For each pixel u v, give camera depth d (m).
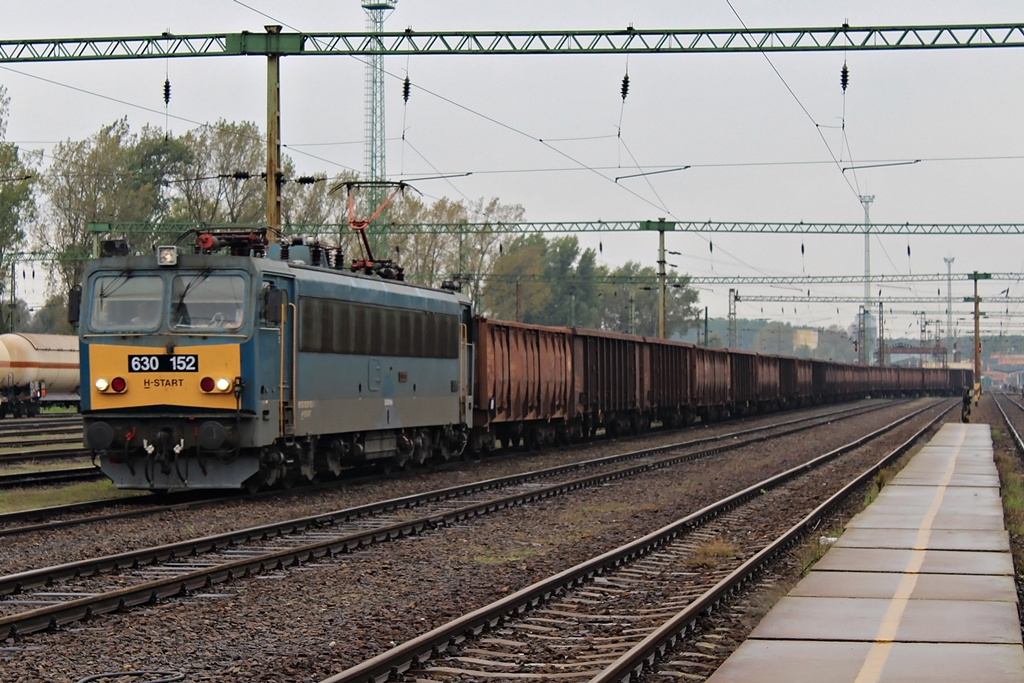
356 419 27.78
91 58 33.56
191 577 14.78
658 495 27.88
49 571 14.98
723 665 10.58
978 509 23.77
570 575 15.60
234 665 11.15
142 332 23.81
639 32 33.41
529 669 11.21
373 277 29.33
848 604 13.58
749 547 19.67
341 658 11.52
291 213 82.50
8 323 80.88
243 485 25.39
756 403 79.62
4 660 11.16
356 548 18.66
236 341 23.45
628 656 10.80
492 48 33.62
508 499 24.92
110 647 11.77
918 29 32.38
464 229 67.31
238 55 33.03
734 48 33.25
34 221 76.94
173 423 23.69
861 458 40.09
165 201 92.00
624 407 52.22
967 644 11.43
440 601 14.55
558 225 69.50
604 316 154.25
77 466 32.31
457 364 33.78
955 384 165.62
